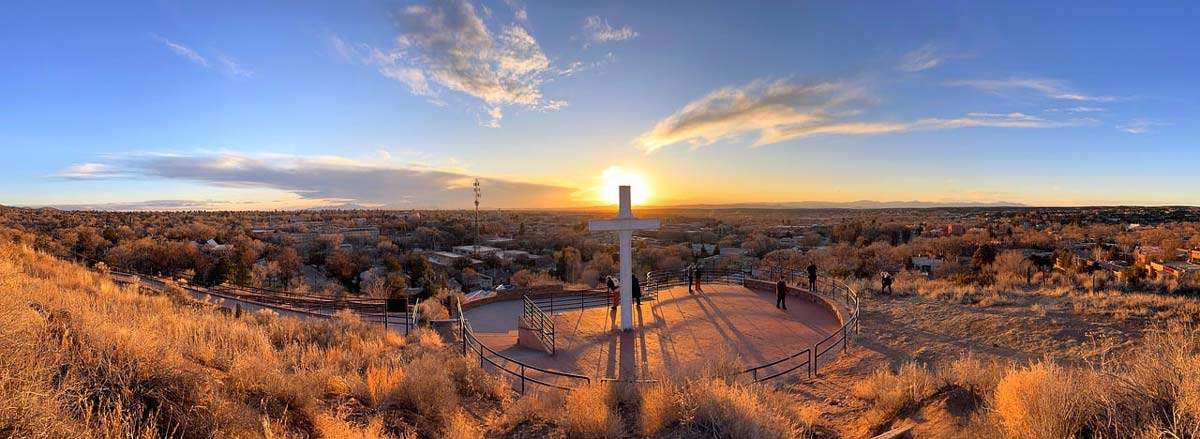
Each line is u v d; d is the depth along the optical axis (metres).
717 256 62.97
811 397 9.77
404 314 21.62
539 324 15.99
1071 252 48.22
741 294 23.80
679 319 18.78
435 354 13.93
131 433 4.82
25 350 5.25
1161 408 4.97
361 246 77.00
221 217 136.50
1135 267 37.66
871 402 8.61
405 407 8.29
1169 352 5.49
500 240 91.06
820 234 96.06
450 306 22.61
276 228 100.81
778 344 15.13
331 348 12.88
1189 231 76.12
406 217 153.62
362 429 7.06
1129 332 12.33
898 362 11.87
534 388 11.36
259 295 28.84
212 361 8.49
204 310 17.78
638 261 58.31
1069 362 10.77
